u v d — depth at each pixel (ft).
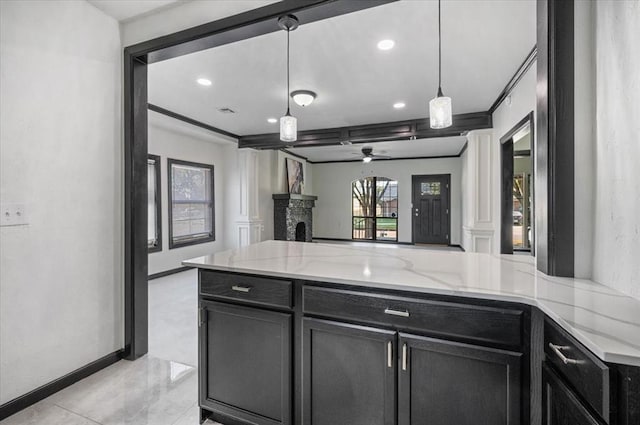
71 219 6.46
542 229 4.73
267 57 9.40
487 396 3.72
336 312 4.45
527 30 7.92
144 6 6.93
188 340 8.77
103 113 7.08
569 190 4.47
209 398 5.34
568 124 4.48
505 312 3.64
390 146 22.97
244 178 20.49
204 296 5.40
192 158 18.57
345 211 30.22
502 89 11.89
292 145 19.21
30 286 5.79
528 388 3.58
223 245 21.15
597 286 4.02
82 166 6.66
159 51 7.22
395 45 8.68
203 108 14.44
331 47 8.81
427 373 3.99
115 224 7.36
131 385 6.48
